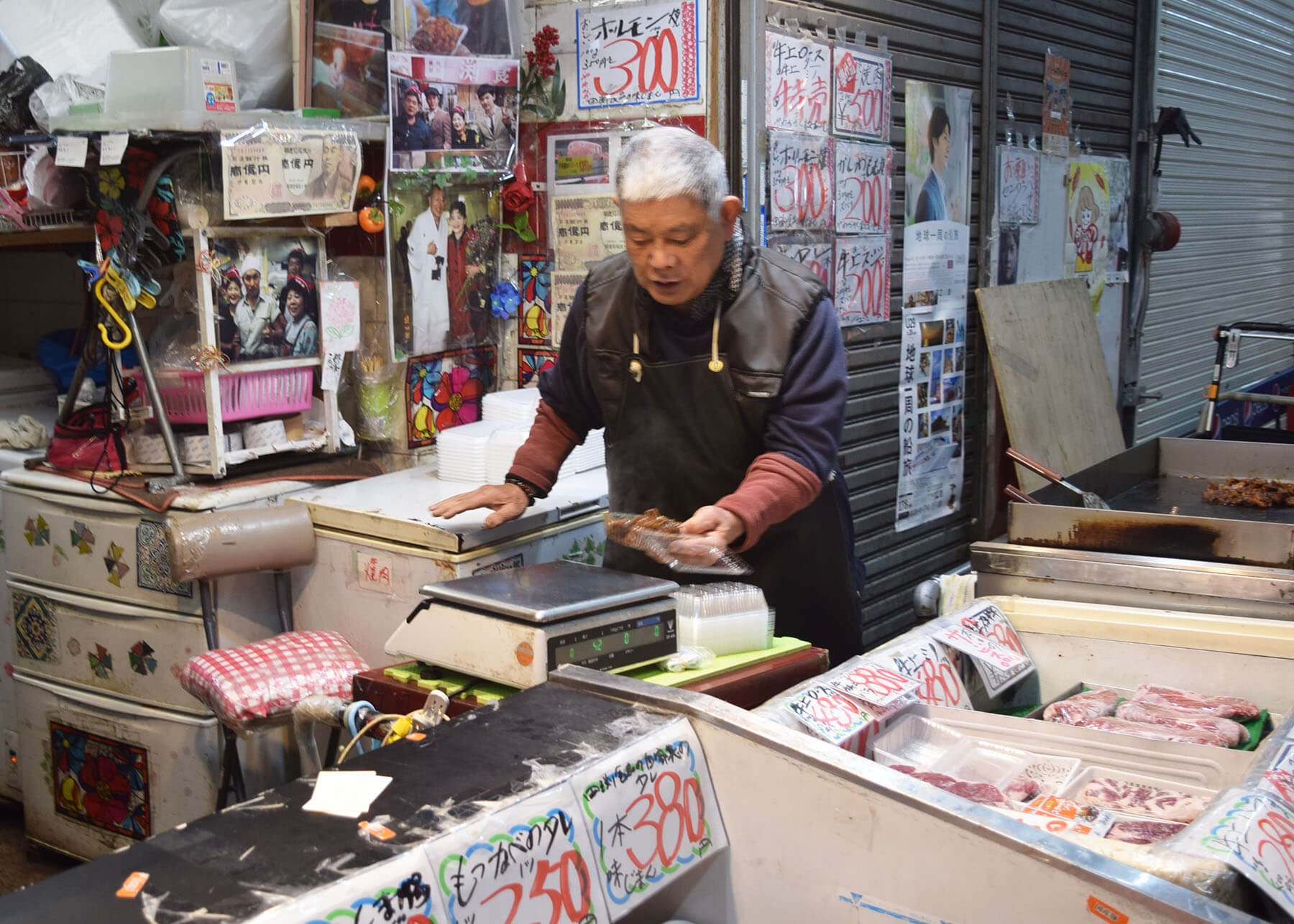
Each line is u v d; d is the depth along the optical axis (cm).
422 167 342
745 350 233
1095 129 607
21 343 464
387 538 284
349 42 338
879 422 443
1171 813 168
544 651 184
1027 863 128
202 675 258
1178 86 701
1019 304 522
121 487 300
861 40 407
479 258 378
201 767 300
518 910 127
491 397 340
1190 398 781
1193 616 229
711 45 338
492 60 358
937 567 496
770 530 256
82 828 328
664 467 253
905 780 140
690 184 209
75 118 294
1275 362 943
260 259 306
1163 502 341
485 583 207
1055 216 570
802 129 377
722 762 154
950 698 211
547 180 373
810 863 147
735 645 212
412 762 141
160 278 307
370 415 356
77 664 321
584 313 254
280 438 324
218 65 304
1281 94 876
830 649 275
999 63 504
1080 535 267
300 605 305
